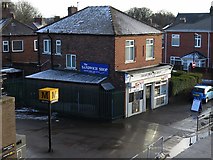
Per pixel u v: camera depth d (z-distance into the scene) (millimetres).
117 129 20141
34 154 15930
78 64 25141
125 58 23891
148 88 24609
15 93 25891
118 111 22156
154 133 19484
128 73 22312
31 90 25391
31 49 38188
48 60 27266
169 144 17750
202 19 43875
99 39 23594
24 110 24766
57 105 23922
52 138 18344
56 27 26750
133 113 23344
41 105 24906
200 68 37688
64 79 23812
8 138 12586
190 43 42531
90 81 22812
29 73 30516
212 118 22859
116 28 23594
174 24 47281
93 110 22328
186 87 28625
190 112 24391
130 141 18031
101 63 23688
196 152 16641
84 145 17328
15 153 13023
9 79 26328
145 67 25516
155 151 16469
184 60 41906
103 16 25531
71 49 25438
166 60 44938
